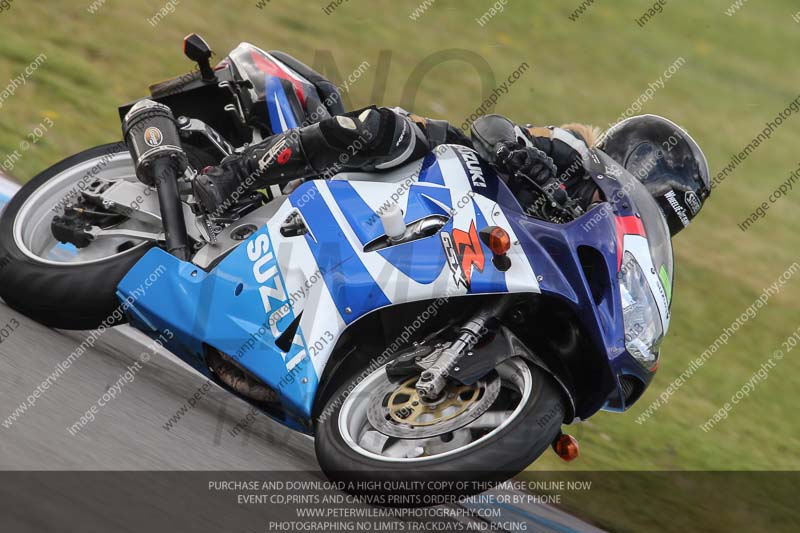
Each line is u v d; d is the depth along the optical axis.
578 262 14.84
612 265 15.27
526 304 15.25
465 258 14.70
